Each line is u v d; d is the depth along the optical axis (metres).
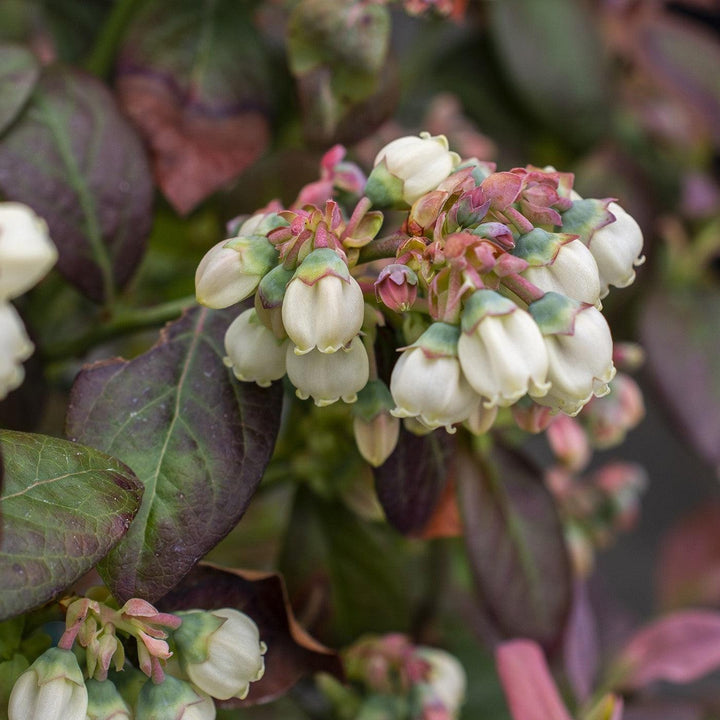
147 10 0.29
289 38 0.27
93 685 0.23
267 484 0.28
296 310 0.22
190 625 0.23
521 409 0.24
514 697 0.27
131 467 0.24
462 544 0.30
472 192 0.23
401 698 0.28
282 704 0.29
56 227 0.26
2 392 0.21
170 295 0.31
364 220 0.24
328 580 0.28
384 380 0.24
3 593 0.22
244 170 0.29
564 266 0.23
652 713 0.31
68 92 0.27
